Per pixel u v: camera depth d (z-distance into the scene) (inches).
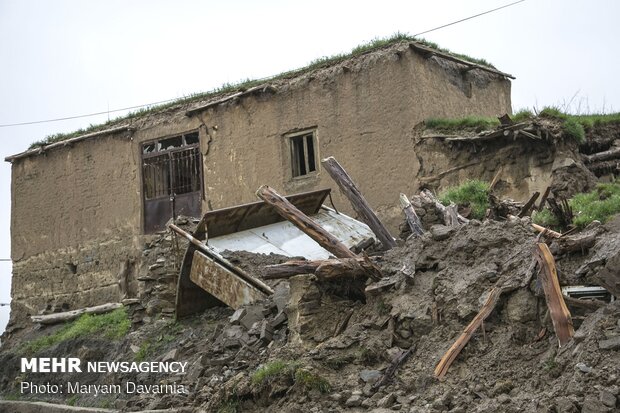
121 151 819.4
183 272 540.4
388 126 666.2
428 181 642.2
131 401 475.5
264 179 727.1
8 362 680.4
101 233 823.1
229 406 378.3
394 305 373.4
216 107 761.0
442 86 696.4
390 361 351.6
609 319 300.2
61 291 842.2
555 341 315.3
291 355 388.2
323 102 700.0
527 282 337.1
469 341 334.6
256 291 499.8
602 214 471.5
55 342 670.5
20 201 882.8
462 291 355.3
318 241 458.9
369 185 669.9
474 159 626.8
